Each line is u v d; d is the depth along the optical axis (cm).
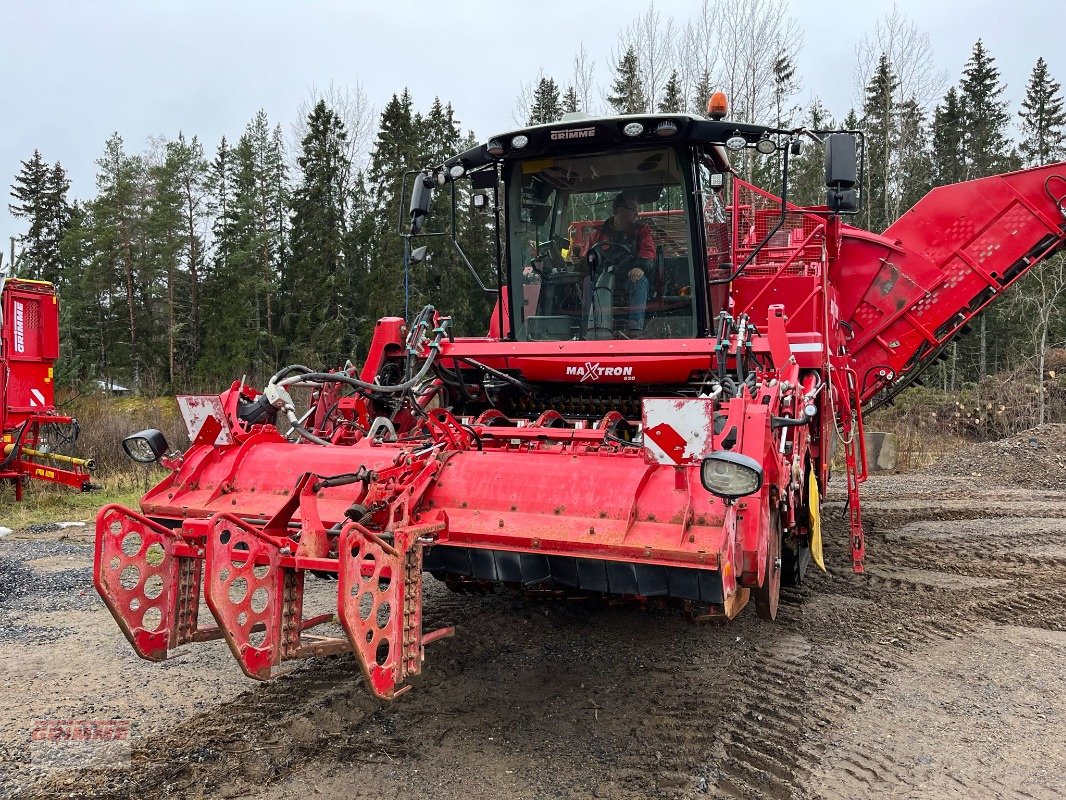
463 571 420
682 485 387
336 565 334
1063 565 766
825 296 673
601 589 388
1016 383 2469
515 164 643
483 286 671
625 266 625
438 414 498
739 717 419
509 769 361
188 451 481
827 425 663
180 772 354
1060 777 362
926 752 385
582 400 639
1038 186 873
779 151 569
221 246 4722
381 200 3909
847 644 540
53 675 469
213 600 320
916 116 3656
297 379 519
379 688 323
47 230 5900
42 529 921
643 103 3177
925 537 892
